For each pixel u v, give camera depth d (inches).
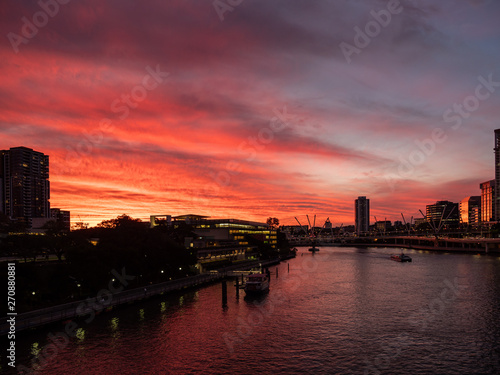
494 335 2456.9
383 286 4431.6
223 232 7529.5
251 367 1966.0
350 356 2108.8
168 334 2454.5
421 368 1947.6
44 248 3617.1
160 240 4224.9
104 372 1886.1
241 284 4399.6
